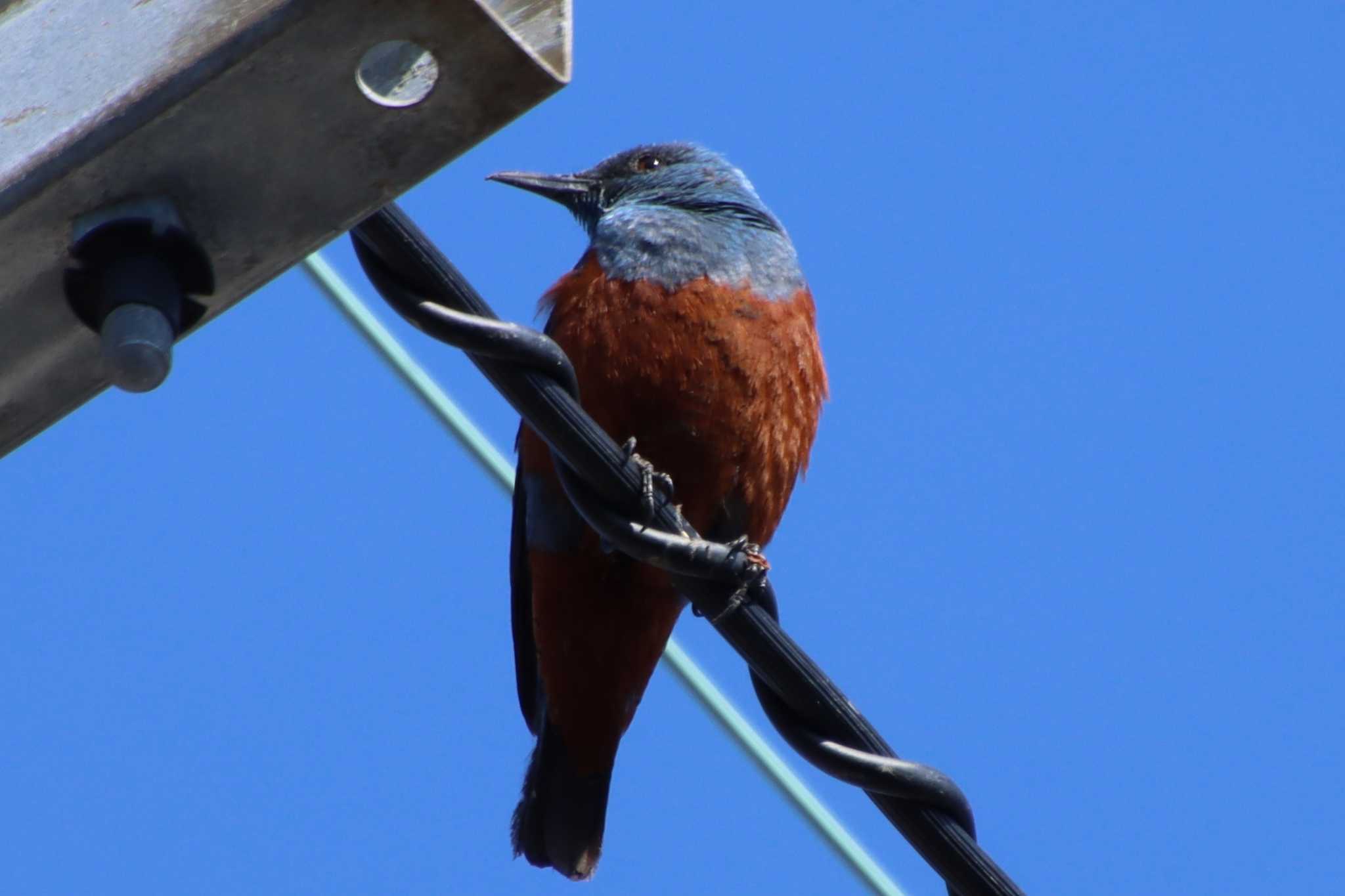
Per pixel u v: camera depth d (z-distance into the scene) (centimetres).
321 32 519
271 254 582
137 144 543
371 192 568
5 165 545
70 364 592
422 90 546
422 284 751
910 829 809
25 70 570
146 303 557
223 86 530
